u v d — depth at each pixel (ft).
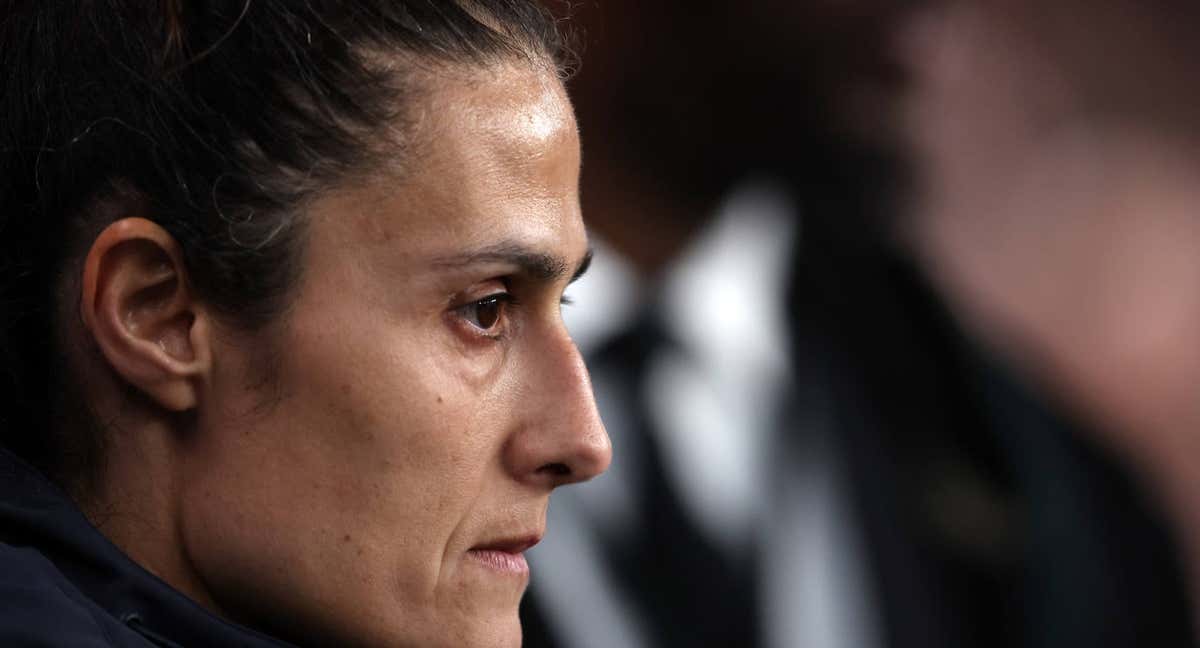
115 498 12.84
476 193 12.43
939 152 35.14
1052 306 43.01
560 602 24.25
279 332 12.34
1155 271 45.24
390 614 12.66
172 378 12.46
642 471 25.39
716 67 26.13
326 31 12.34
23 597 11.59
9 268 12.84
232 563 12.64
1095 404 41.65
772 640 25.40
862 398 27.37
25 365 12.90
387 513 12.50
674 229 26.78
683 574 25.18
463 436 12.61
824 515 26.50
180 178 12.26
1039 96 43.45
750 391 26.61
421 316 12.44
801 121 27.02
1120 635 28.43
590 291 26.08
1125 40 46.78
